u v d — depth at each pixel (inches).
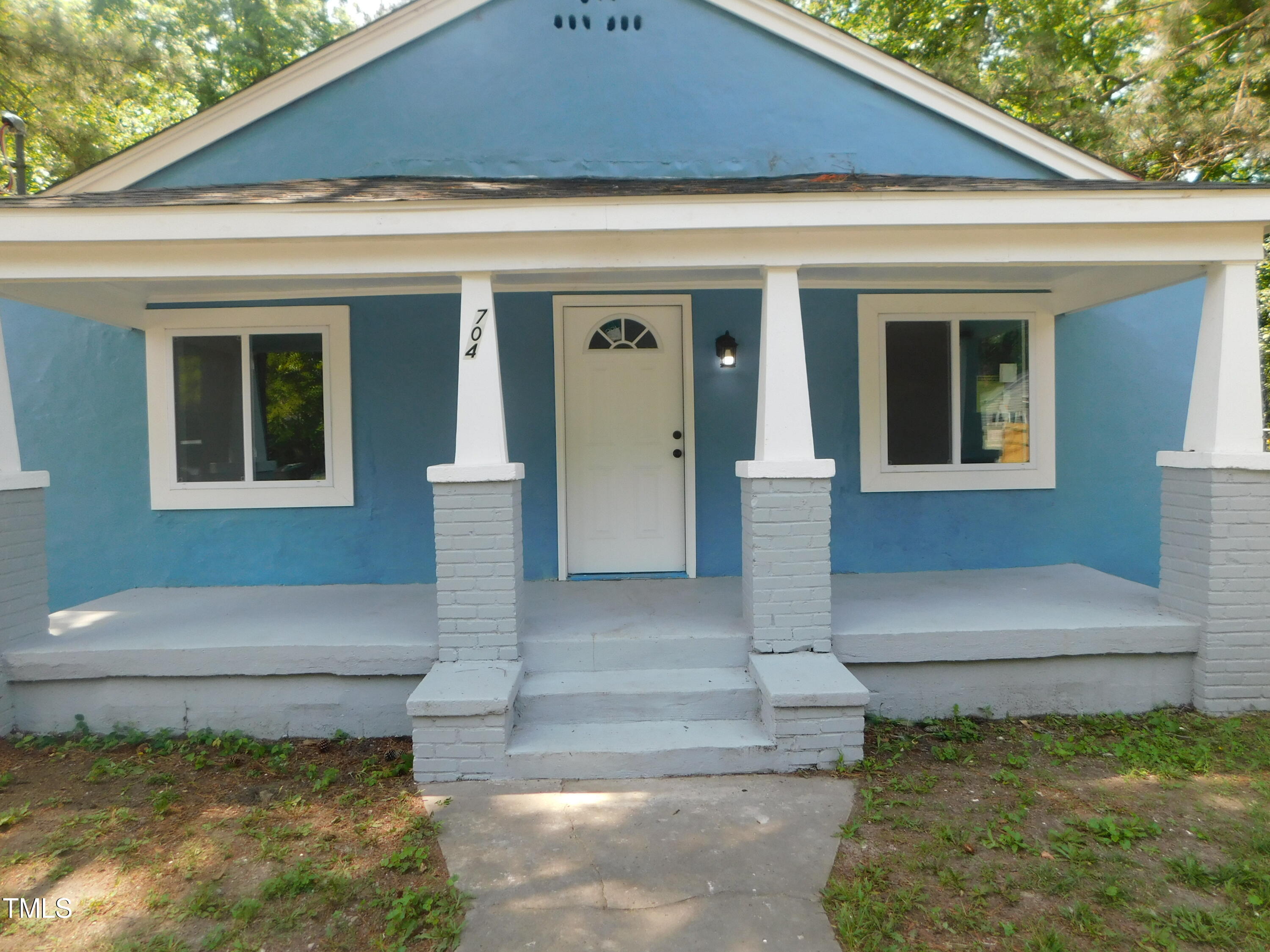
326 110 235.8
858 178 215.6
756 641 167.5
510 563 163.6
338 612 197.9
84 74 436.5
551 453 232.4
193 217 158.7
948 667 174.6
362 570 233.1
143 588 230.2
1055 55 502.6
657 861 119.2
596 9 238.7
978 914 104.9
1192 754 151.7
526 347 231.5
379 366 231.9
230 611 200.2
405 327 231.8
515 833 127.7
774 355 167.2
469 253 165.8
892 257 167.9
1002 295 237.6
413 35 235.6
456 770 147.3
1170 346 244.1
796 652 167.6
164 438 229.9
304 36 637.9
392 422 232.5
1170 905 106.3
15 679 167.3
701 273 217.3
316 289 221.5
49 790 146.2
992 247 169.3
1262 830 124.4
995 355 240.1
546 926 104.2
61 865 119.6
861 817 131.5
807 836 125.8
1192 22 441.4
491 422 164.9
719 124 240.8
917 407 238.8
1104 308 242.4
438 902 109.1
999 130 242.8
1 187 381.7
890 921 103.4
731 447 234.7
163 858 121.9
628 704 159.3
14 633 171.0
